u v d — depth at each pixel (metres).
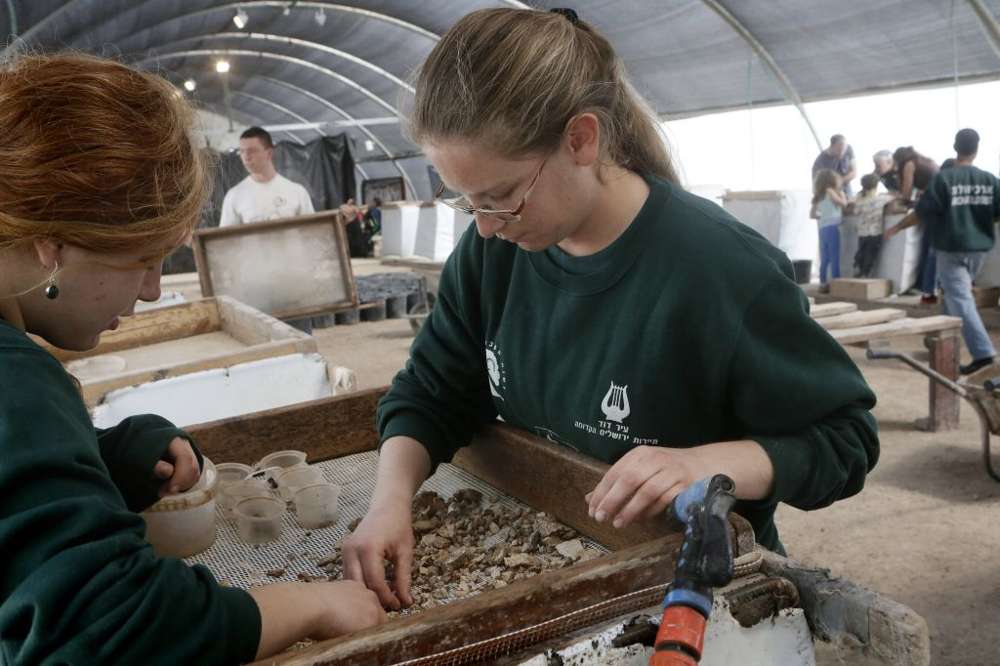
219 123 20.67
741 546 0.79
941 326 3.99
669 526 0.88
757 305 0.96
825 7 8.07
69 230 0.61
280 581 1.03
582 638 0.69
